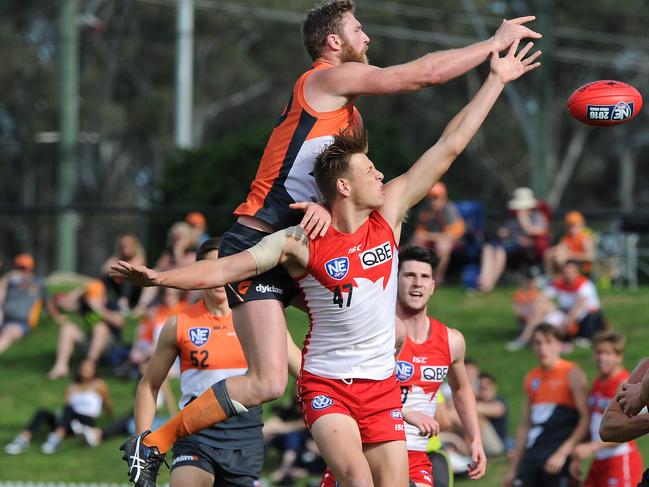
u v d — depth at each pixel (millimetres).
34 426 47938
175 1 118312
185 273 18391
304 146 18953
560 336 35094
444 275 64625
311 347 19469
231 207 79250
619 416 19031
